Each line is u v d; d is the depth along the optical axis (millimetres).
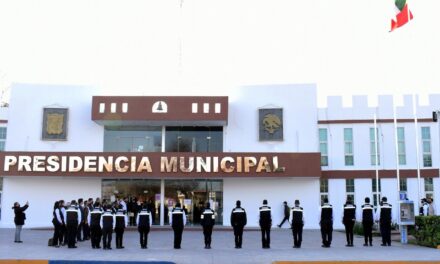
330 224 21359
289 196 34875
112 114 33719
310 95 35812
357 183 35469
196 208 34812
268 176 33344
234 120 35719
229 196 35000
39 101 35781
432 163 35281
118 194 34969
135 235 29125
